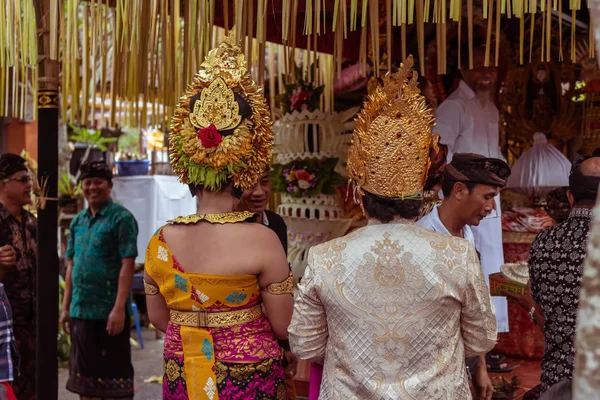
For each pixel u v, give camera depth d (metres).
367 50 3.99
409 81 1.82
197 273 2.06
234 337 2.07
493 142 3.80
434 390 1.69
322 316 1.83
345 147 3.65
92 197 4.54
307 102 3.62
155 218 7.83
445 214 2.70
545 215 4.07
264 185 3.32
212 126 2.04
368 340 1.73
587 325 0.68
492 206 2.66
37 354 3.03
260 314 2.15
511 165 4.60
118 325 4.38
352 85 4.71
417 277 1.71
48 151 3.04
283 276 2.13
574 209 2.17
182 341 2.08
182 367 2.09
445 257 1.72
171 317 2.15
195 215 2.13
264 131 2.15
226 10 2.38
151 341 7.57
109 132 9.30
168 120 3.97
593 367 0.67
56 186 3.06
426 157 1.81
